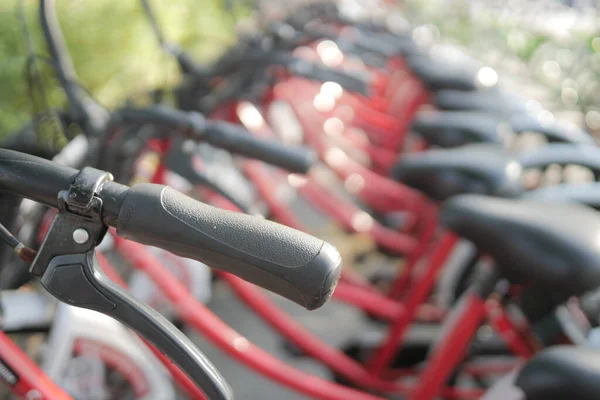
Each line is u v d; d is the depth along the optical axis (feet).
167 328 2.15
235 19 12.13
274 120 8.66
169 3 9.70
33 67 4.66
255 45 8.82
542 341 4.76
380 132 10.41
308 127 8.85
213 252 2.08
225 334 5.32
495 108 8.70
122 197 2.16
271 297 9.27
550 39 15.35
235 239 2.07
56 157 4.60
